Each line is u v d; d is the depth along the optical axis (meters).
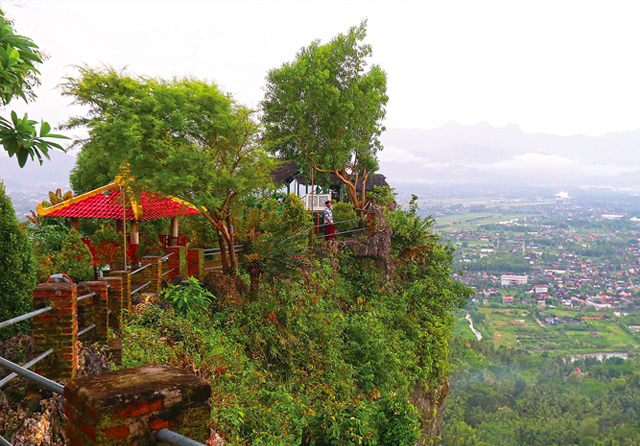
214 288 14.23
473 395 128.75
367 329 16.88
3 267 7.42
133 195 14.73
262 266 15.05
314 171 29.84
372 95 27.19
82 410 2.03
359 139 28.19
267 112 26.30
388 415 12.90
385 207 24.75
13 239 7.51
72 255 11.37
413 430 12.49
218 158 14.86
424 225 24.50
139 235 18.81
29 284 7.69
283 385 11.66
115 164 14.50
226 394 9.39
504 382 140.12
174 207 18.45
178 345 10.38
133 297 12.33
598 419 121.56
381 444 12.16
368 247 22.38
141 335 9.88
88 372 7.13
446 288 23.75
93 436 1.96
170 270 15.91
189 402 2.14
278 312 14.45
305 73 25.92
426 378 20.36
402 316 20.61
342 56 27.09
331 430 10.38
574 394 138.50
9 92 4.07
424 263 24.02
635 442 108.50
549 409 125.06
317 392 11.96
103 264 16.34
